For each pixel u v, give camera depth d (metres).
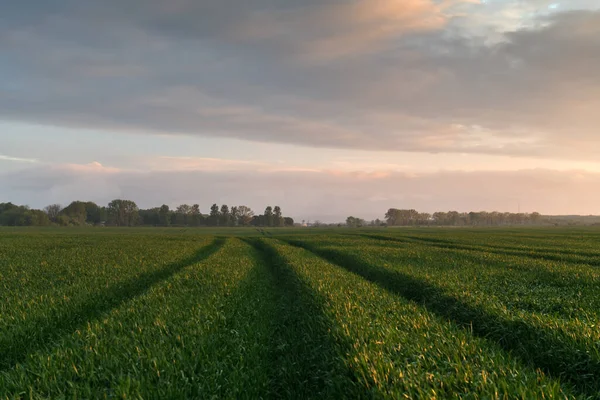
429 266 22.80
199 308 11.70
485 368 6.67
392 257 28.58
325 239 59.00
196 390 6.50
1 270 21.12
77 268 21.84
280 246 41.72
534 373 6.64
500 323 9.95
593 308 11.84
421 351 7.52
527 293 14.19
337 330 8.80
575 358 7.58
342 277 18.16
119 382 6.36
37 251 34.69
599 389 6.89
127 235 76.25
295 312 12.91
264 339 10.05
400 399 5.49
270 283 19.66
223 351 8.32
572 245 44.91
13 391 6.48
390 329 8.88
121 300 15.21
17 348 9.15
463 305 12.23
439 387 6.11
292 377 7.95
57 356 7.67
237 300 13.72
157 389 6.25
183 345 8.28
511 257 28.80
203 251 41.41
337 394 6.56
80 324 11.52
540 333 8.77
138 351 7.78
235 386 6.79
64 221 166.00
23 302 12.38
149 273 20.52
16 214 161.50
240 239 67.38
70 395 6.18
